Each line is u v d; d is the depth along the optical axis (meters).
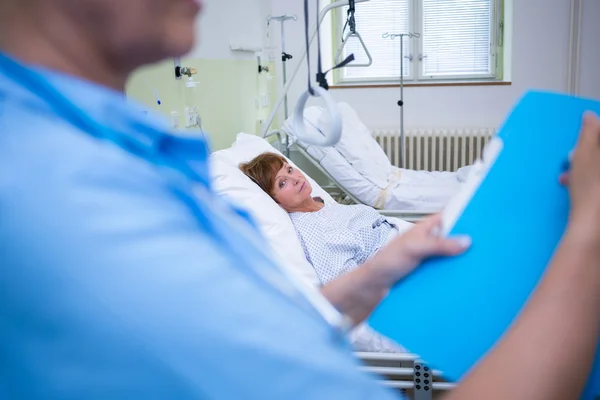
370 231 2.16
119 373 0.27
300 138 0.75
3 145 0.29
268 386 0.30
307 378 0.31
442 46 4.42
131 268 0.28
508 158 0.56
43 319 0.27
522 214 0.53
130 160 0.32
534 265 0.51
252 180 2.25
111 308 0.27
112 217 0.28
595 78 4.11
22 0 0.33
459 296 0.53
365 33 4.48
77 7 0.33
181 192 0.34
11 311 0.27
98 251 0.27
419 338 0.53
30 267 0.27
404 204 3.04
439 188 3.13
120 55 0.36
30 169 0.28
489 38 4.35
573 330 0.36
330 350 0.34
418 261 0.57
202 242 0.32
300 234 2.10
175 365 0.28
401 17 4.41
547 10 4.10
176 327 0.28
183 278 0.29
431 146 4.31
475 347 0.51
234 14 3.18
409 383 1.54
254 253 0.40
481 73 4.43
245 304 0.31
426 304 0.54
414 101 4.38
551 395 0.35
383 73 4.54
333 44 4.53
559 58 4.15
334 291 0.62
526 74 4.21
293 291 0.41
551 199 0.52
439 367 0.52
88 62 0.35
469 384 0.36
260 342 0.30
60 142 0.29
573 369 0.36
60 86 0.32
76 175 0.28
